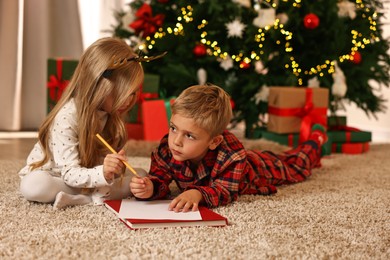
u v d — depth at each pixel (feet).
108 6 11.12
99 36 11.14
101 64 4.76
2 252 3.58
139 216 4.27
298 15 8.66
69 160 4.80
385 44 9.34
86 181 4.67
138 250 3.66
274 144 8.16
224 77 9.01
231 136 5.13
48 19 10.73
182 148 4.63
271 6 8.70
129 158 7.50
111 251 3.64
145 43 9.01
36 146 5.18
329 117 9.46
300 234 4.15
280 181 5.97
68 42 10.99
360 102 9.39
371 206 5.14
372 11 9.14
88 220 4.34
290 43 9.00
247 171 5.37
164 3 9.08
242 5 8.65
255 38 8.61
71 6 10.91
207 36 8.74
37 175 4.73
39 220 4.31
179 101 4.64
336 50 8.88
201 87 4.80
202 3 8.68
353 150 8.79
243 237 4.00
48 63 8.89
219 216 4.33
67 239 3.84
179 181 5.21
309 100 8.59
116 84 4.81
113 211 4.53
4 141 9.40
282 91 8.51
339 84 8.70
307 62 9.05
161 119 8.08
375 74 9.27
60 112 4.89
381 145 10.02
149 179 4.83
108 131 5.18
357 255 3.74
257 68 10.11
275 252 3.69
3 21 10.32
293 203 5.14
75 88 4.94
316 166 7.17
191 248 3.71
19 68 10.55
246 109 9.33
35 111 10.87
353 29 9.01
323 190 5.84
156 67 9.13
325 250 3.81
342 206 5.08
